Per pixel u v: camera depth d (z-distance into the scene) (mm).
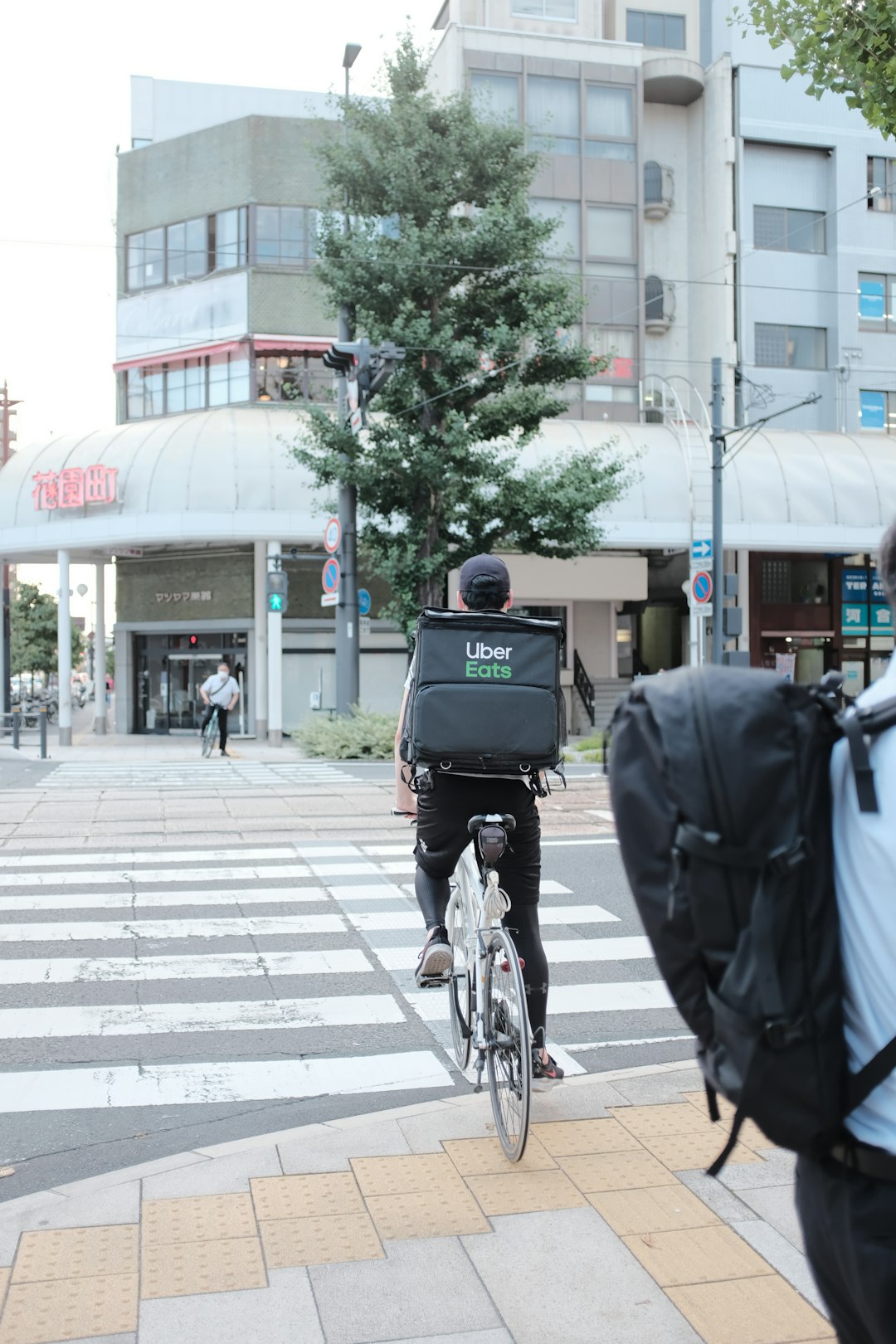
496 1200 3193
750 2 7570
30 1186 3564
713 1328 2545
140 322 29922
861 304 30656
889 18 6938
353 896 7863
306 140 19141
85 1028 5160
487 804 3904
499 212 17875
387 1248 2926
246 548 26781
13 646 46875
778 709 1381
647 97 30844
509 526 19094
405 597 18906
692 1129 3723
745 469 25922
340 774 16438
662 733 1385
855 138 30734
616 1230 3010
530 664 3809
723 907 1351
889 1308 1400
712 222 30422
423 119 18516
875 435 28484
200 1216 3111
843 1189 1443
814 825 1389
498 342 17859
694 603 21109
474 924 3900
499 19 29703
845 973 1420
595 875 8648
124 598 28969
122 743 25328
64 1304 2660
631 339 29078
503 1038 3520
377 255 18141
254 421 24922
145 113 34750
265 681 26203
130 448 24812
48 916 7234
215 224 28984
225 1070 4652
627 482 20359
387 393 18438
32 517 25656
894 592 1548
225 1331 2555
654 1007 5527
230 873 8656
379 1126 3803
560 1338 2518
